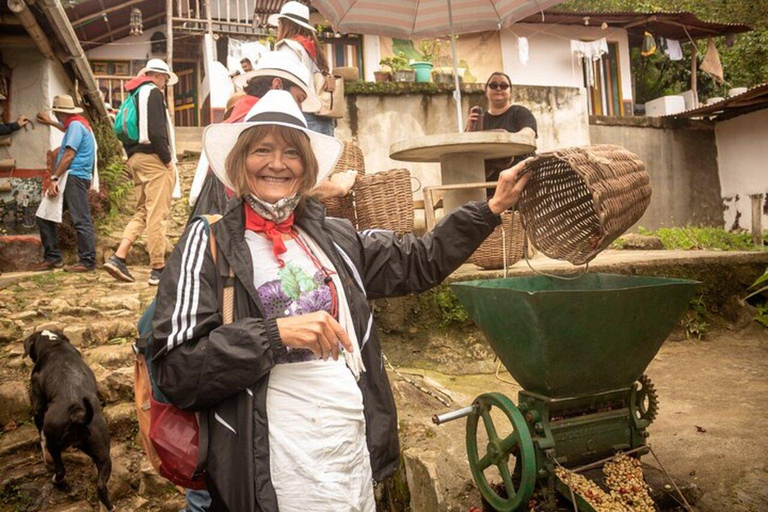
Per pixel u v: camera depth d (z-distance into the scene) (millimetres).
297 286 1794
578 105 8625
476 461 2504
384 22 5426
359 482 1788
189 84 15273
